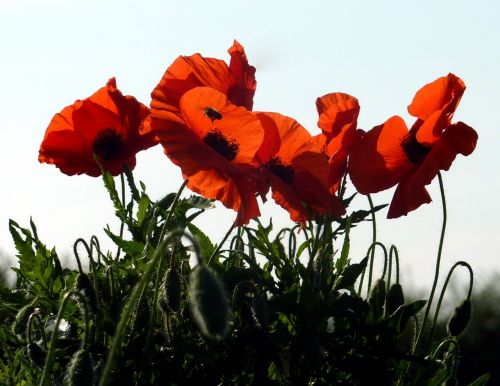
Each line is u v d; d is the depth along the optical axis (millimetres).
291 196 2371
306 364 2408
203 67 2451
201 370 2406
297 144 2432
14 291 2510
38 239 2490
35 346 2359
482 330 4168
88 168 2549
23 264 2479
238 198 2383
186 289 2414
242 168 2391
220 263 2432
